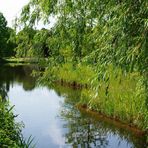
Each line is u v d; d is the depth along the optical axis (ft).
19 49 29.37
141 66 19.20
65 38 27.71
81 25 27.12
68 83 100.63
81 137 51.21
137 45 18.57
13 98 85.05
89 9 25.43
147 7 18.12
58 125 57.67
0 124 33.65
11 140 31.22
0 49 232.32
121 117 55.31
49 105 74.54
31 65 203.62
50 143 49.11
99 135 51.72
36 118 63.05
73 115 63.31
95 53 20.63
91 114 62.34
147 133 48.39
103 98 60.64
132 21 18.92
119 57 18.80
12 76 138.31
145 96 21.98
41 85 29.17
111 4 20.76
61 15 27.22
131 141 48.37
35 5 27.81
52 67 28.50
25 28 28.30
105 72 19.17
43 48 28.66
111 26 19.25
